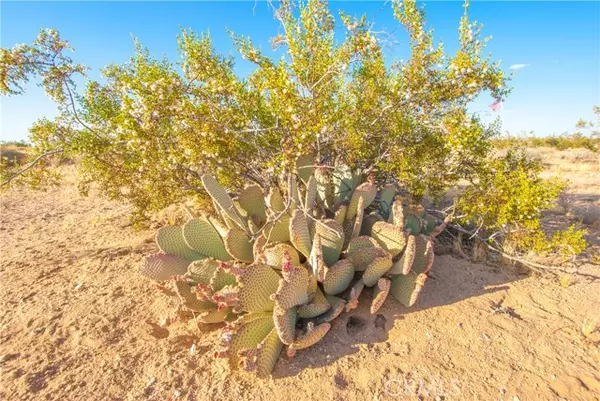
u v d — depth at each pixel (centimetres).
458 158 428
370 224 374
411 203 466
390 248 329
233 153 417
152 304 341
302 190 429
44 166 455
